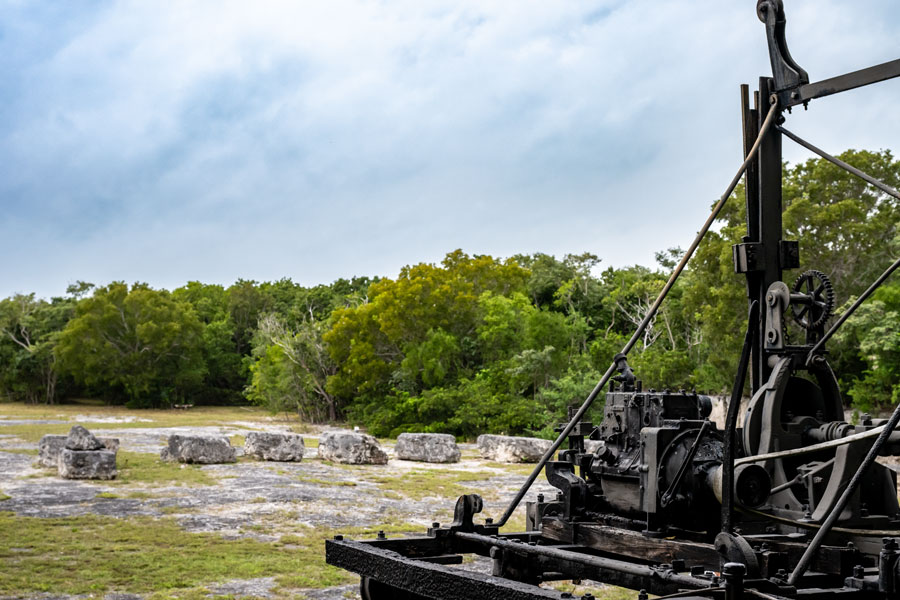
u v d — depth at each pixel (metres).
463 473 22.28
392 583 4.25
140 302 71.50
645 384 34.75
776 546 4.07
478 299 46.38
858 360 28.77
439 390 40.91
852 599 3.47
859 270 29.69
